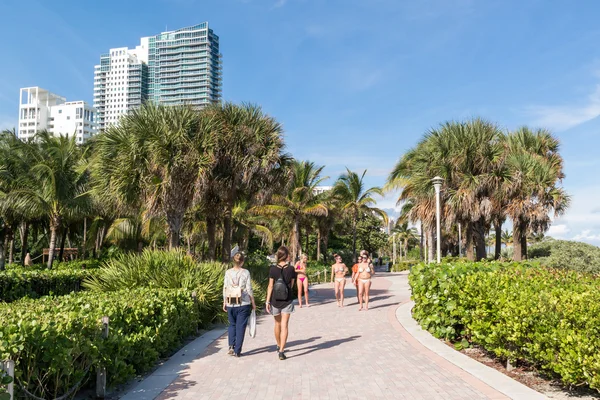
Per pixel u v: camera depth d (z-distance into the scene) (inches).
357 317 471.5
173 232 639.8
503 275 306.2
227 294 301.7
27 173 1025.5
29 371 171.0
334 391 223.8
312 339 356.2
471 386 228.8
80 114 7268.7
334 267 578.9
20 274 498.9
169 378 247.3
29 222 1205.1
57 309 233.6
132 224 1173.1
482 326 275.4
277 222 1689.2
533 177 795.4
